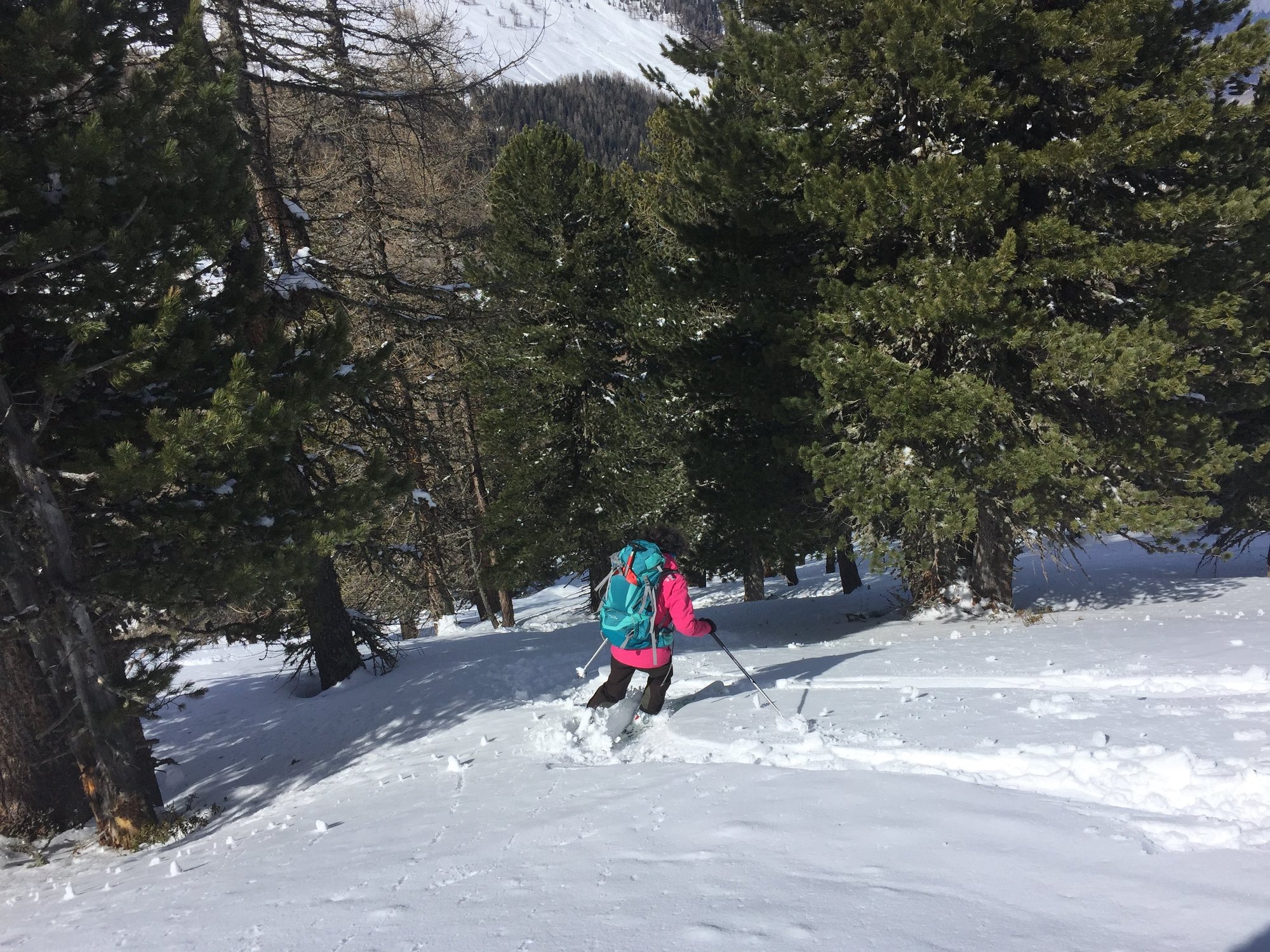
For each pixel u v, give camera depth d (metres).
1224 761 3.38
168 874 4.98
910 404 9.93
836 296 10.55
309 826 5.27
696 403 13.60
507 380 18.80
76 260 6.14
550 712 7.41
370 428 11.48
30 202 5.86
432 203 14.30
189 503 6.93
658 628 5.84
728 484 12.91
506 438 19.14
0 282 5.90
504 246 18.19
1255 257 10.32
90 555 6.88
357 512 7.64
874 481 10.52
